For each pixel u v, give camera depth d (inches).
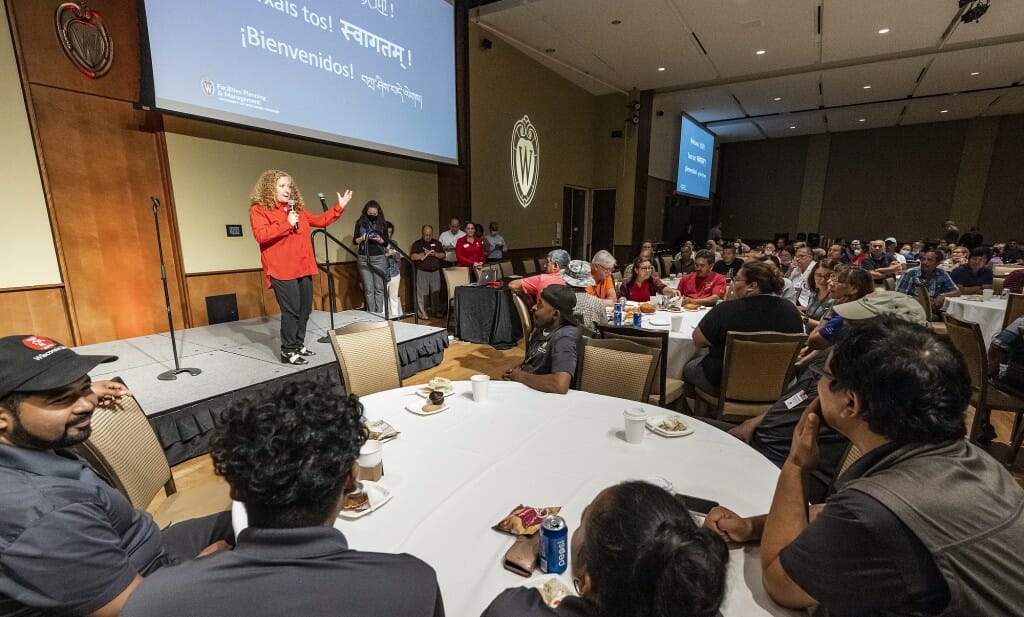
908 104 356.2
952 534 23.2
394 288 201.6
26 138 118.4
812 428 33.3
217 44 137.1
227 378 108.3
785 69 291.6
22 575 30.1
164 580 20.6
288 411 24.1
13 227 118.0
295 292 120.3
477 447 52.3
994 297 163.5
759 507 40.9
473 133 246.7
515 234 292.2
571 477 45.9
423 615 22.9
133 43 135.1
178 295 151.6
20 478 32.1
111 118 132.4
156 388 101.0
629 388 75.9
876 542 24.1
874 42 241.0
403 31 196.7
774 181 502.9
